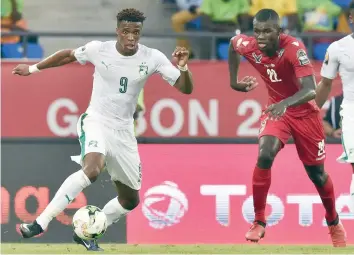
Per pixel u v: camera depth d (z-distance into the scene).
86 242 31.97
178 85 30.20
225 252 32.47
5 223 39.59
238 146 39.59
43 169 40.06
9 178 39.94
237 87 33.94
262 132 32.75
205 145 39.59
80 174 29.17
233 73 33.72
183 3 45.84
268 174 32.41
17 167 40.03
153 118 40.69
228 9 45.09
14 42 43.88
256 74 40.62
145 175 39.41
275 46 31.12
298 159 39.28
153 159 39.47
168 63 30.31
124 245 36.56
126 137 30.64
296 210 39.12
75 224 29.66
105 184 39.22
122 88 30.11
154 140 40.62
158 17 46.22
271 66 31.70
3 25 44.75
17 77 40.66
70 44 46.59
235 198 39.34
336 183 39.28
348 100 32.34
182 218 39.28
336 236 35.12
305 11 45.41
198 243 39.09
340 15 45.75
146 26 46.19
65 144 40.50
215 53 41.72
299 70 30.92
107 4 48.31
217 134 40.78
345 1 45.88
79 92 40.81
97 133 29.89
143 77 30.11
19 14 45.09
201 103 40.75
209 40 44.53
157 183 39.41
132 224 39.16
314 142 33.09
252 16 45.16
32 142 40.31
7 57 43.84
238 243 39.06
